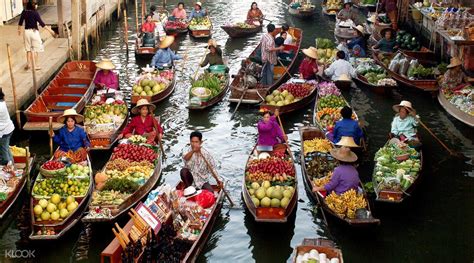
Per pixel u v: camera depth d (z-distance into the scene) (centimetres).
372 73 2002
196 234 1099
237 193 1320
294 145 1576
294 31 2561
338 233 1174
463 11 2108
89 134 1452
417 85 1933
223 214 1236
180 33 2716
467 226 1222
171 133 1650
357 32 2364
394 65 2025
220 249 1134
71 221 1129
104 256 970
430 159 1512
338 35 2678
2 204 1191
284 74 1994
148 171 1300
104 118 1584
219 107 1820
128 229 1027
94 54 2441
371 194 1294
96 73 1834
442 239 1178
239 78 1917
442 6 2375
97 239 1140
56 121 1553
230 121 1734
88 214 1131
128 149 1359
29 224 1196
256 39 2678
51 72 1962
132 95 1789
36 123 1549
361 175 1406
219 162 1481
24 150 1416
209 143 1595
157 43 2420
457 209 1283
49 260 1093
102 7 2775
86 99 1706
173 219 1116
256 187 1215
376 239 1170
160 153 1433
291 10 3167
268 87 1869
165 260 999
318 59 2183
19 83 1778
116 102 1673
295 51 2262
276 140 1434
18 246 1127
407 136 1469
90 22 2577
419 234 1191
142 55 2339
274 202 1166
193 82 1867
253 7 2848
